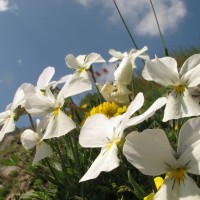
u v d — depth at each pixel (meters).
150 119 0.16
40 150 0.15
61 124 0.13
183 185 0.08
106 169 0.09
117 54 0.18
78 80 0.14
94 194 0.15
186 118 0.14
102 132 0.10
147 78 0.11
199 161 0.08
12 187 0.25
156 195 0.09
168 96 0.11
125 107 0.16
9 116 0.15
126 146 0.09
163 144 0.09
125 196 0.14
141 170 0.09
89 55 0.19
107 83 0.16
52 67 0.17
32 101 0.14
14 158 0.19
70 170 0.17
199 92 0.14
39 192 0.18
